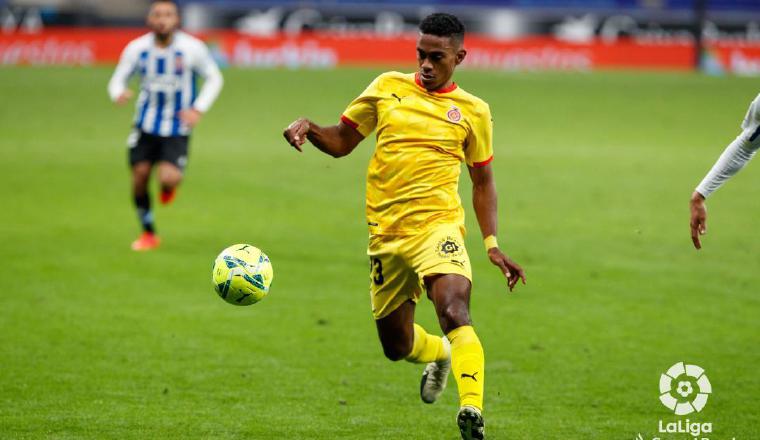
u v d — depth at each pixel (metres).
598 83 125.56
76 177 59.75
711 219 50.62
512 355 29.16
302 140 22.02
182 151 42.47
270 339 30.39
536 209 52.62
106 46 141.00
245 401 24.73
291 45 145.50
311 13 158.62
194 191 56.66
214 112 91.44
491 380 26.84
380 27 160.25
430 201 21.77
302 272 39.12
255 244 43.88
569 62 150.62
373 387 26.19
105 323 31.69
